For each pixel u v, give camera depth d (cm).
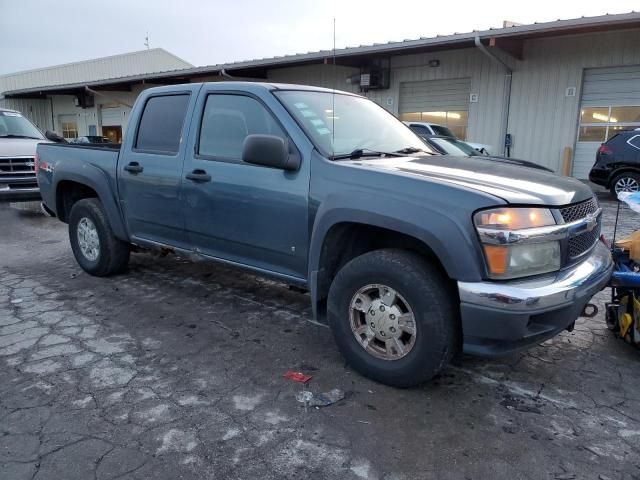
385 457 249
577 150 1442
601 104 1384
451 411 290
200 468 239
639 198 376
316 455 250
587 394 309
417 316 289
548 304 268
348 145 364
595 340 386
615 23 1191
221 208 383
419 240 302
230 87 390
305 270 348
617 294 379
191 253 426
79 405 290
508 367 343
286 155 333
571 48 1388
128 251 521
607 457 251
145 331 396
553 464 245
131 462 243
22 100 3297
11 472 234
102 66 3519
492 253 266
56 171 535
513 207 270
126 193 465
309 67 1928
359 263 311
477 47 1457
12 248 679
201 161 396
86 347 365
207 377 325
